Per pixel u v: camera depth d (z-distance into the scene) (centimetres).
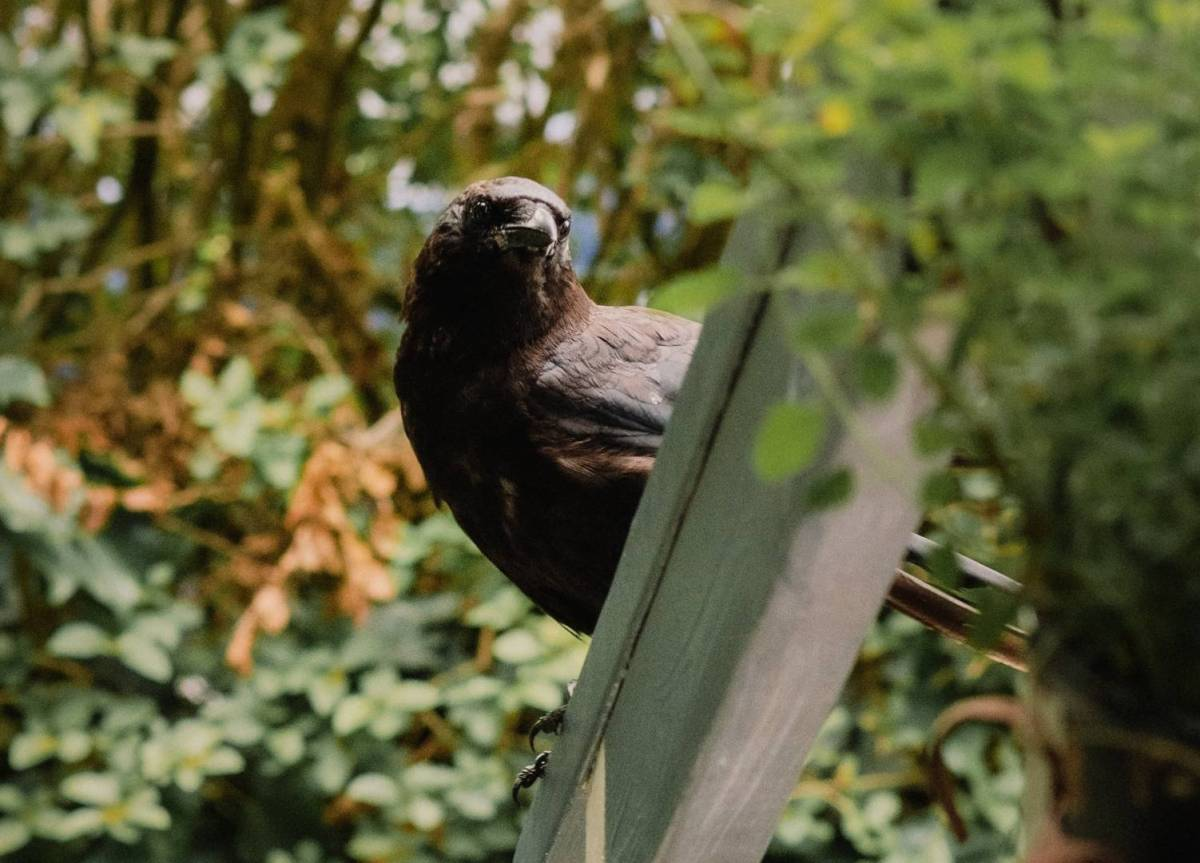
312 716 573
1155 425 279
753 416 431
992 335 294
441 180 596
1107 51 279
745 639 440
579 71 582
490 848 572
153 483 577
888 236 324
